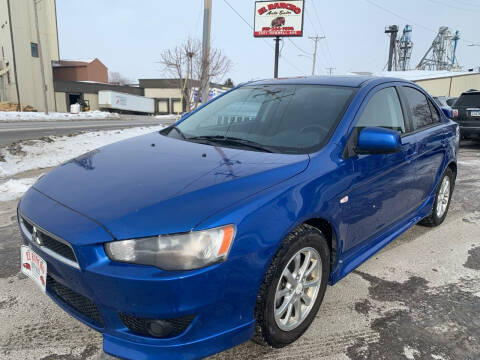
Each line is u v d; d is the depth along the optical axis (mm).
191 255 1603
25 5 35500
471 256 3396
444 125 3871
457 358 2086
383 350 2137
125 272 1599
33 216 1909
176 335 1696
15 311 2420
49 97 39438
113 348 1757
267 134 2596
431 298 2689
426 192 3596
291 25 23094
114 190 1913
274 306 1919
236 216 1698
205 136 2791
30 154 7699
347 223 2359
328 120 2506
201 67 14453
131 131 12977
